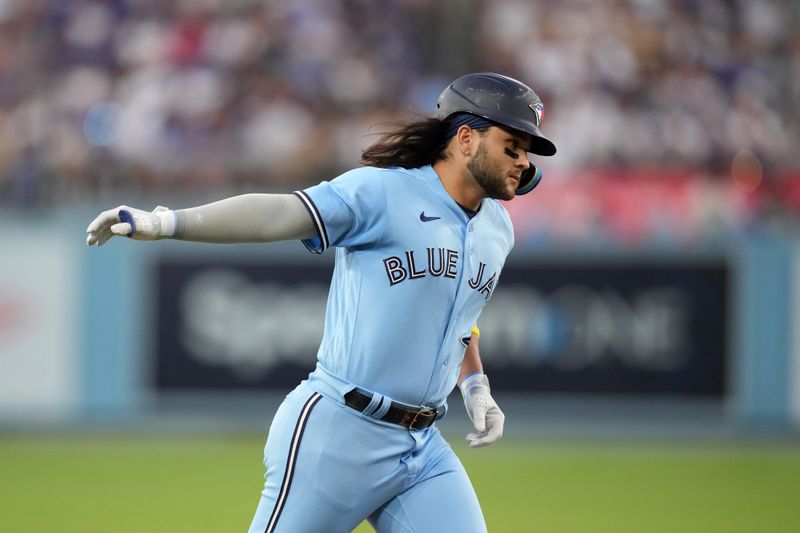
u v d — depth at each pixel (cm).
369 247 1326
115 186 4869
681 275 4262
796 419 4244
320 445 1345
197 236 1220
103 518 2816
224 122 5047
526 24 5450
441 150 1359
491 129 1318
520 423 4275
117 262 4250
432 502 1389
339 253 1377
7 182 4850
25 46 5303
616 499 3102
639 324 4262
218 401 4266
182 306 4262
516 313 4278
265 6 5422
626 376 4266
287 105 5119
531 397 4278
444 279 1334
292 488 1353
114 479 3344
